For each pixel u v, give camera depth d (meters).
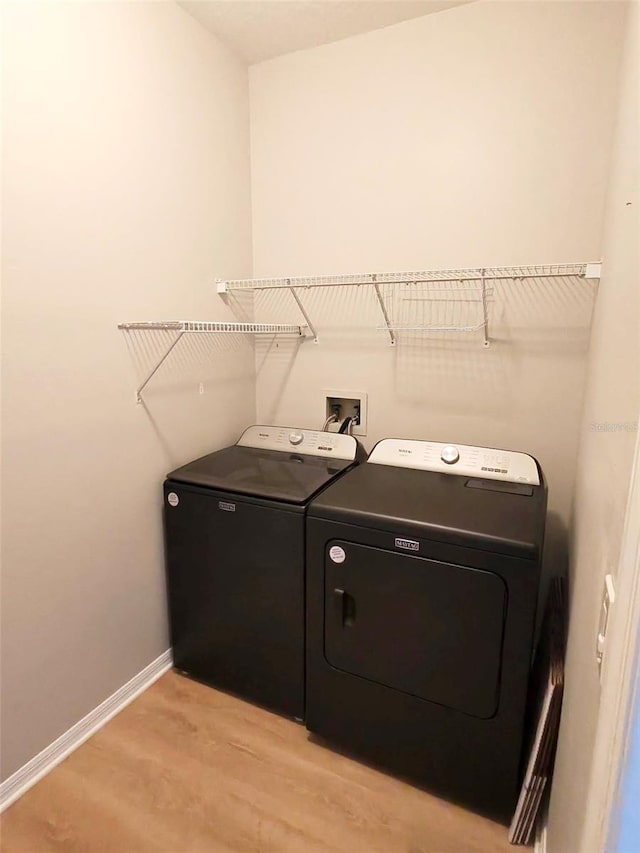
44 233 1.39
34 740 1.50
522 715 1.32
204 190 1.99
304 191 2.17
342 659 1.54
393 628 1.44
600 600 0.75
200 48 1.90
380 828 1.39
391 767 1.53
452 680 1.39
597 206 1.69
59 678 1.56
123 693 1.81
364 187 2.05
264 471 1.86
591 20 1.62
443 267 1.95
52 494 1.48
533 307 1.84
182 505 1.81
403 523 1.38
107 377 1.63
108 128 1.55
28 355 1.38
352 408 2.25
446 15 1.81
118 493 1.72
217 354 2.16
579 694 0.89
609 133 1.64
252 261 2.33
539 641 1.85
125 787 1.50
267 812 1.43
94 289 1.55
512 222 1.82
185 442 2.01
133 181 1.66
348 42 1.98
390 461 1.91
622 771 0.48
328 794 1.49
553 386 1.85
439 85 1.86
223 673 1.86
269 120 2.19
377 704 1.51
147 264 1.75
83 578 1.61
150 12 1.67
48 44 1.35
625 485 0.61
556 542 1.91
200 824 1.39
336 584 1.52
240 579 1.74
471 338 1.95
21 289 1.34
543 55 1.69
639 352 0.62
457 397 2.01
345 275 1.98
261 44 2.03
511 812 1.38
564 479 1.88
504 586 1.28
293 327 2.25
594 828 0.58
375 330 2.12
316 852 1.33
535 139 1.74
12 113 1.28
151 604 1.91
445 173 1.90
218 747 1.65
